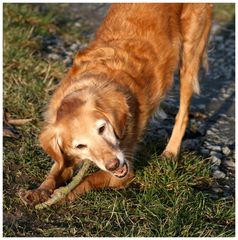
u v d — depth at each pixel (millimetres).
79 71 6113
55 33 10055
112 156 5473
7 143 6742
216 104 8531
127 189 6168
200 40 7105
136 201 5965
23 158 6422
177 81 8938
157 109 6605
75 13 11094
